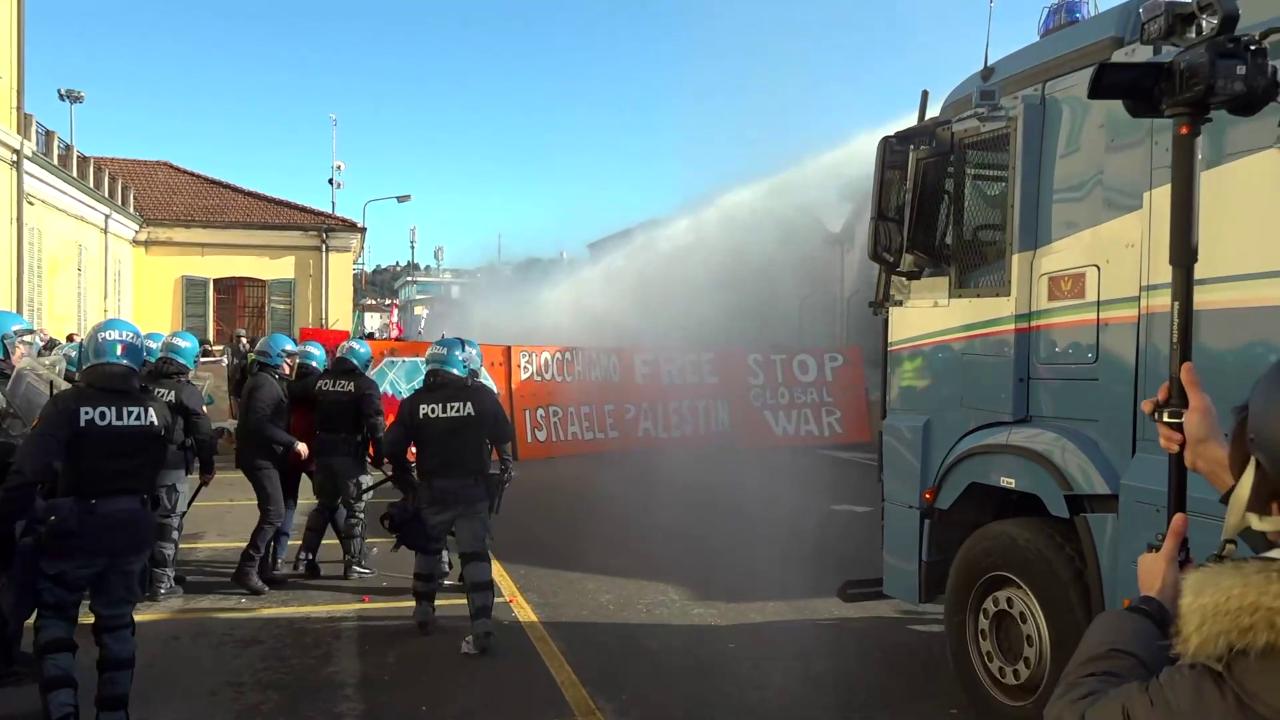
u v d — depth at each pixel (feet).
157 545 18.71
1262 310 8.80
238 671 14.74
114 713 11.18
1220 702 3.95
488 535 15.98
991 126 12.60
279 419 19.43
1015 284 12.16
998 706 12.05
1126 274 10.48
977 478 12.58
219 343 87.66
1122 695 4.40
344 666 14.99
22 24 56.03
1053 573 11.17
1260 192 8.84
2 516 10.75
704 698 13.73
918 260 14.07
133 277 84.94
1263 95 6.73
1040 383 11.80
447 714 13.05
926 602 13.96
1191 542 9.48
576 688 14.06
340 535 20.72
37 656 11.01
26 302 55.98
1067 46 11.79
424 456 15.71
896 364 14.80
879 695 13.91
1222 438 5.19
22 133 56.08
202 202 89.45
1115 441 10.57
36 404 14.34
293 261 89.51
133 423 11.34
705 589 19.88
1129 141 10.50
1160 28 7.20
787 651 15.88
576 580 20.61
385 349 41.01
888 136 14.30
